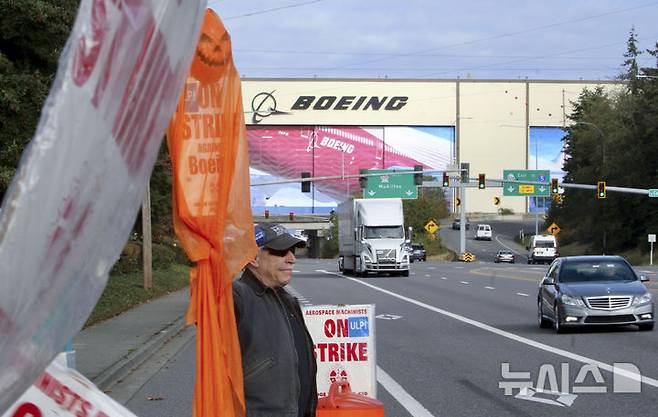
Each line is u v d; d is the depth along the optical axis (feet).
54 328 6.61
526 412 37.96
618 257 73.56
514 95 440.86
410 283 150.61
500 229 440.86
